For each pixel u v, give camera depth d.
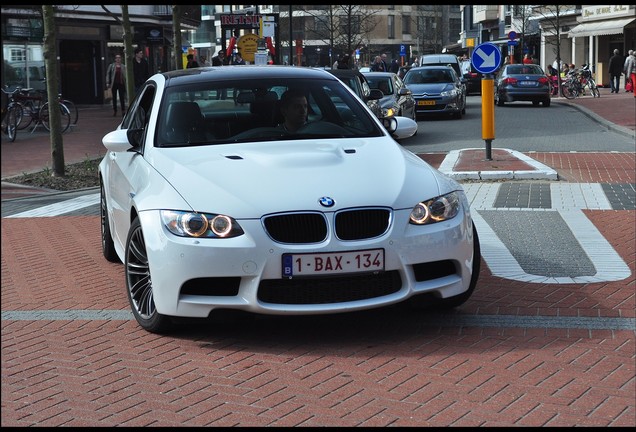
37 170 16.20
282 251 5.37
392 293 5.57
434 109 27.56
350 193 5.57
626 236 9.05
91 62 42.34
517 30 66.31
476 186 12.77
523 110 32.62
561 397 4.62
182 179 5.79
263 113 6.72
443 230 5.68
